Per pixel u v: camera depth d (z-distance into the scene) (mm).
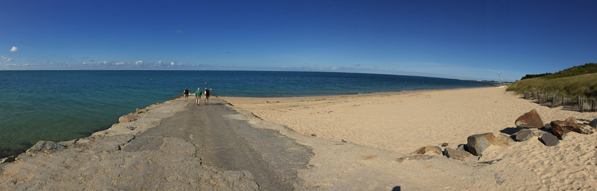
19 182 4594
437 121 12609
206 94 21578
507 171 4973
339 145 7703
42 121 14297
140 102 24234
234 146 7797
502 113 13391
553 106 13633
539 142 6289
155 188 4707
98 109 19062
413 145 8688
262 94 36312
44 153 6109
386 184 4945
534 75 37656
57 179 4812
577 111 11703
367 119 14070
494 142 6578
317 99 28375
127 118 12023
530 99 18047
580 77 18156
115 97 27047
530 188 4262
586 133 6059
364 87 57312
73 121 14656
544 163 5066
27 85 41062
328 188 4895
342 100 26703
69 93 28906
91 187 4578
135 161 6059
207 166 5977
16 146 10039
